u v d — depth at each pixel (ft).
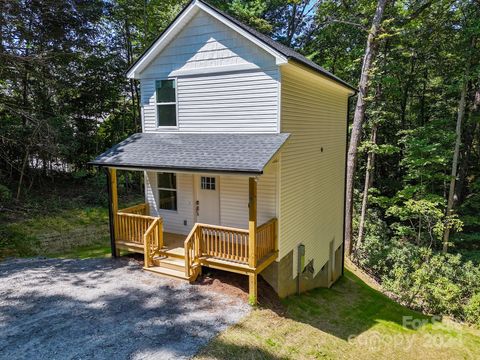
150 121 32.24
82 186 56.44
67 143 48.14
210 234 25.17
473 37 44.93
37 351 16.92
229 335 19.27
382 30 44.34
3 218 39.96
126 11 57.62
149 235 27.40
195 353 17.24
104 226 44.14
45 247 36.04
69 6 45.68
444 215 50.65
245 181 28.19
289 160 27.45
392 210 52.44
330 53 66.54
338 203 43.32
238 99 27.12
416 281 38.65
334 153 40.04
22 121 46.21
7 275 27.07
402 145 67.77
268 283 27.30
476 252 51.80
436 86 64.64
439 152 51.16
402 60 59.57
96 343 17.67
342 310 30.09
